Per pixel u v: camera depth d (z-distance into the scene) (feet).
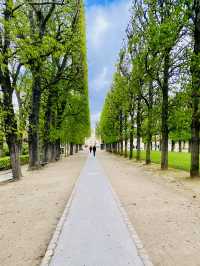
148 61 61.57
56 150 122.83
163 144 64.28
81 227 20.42
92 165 86.38
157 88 71.77
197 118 47.93
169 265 14.46
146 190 38.34
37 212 26.40
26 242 18.19
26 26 52.24
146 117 88.89
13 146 54.08
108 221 22.02
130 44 79.05
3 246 17.53
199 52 46.88
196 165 48.57
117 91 118.52
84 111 126.00
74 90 102.78
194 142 48.49
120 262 14.28
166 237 18.84
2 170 84.23
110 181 47.34
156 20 55.42
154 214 25.12
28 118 72.33
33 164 72.84
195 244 17.51
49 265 13.98
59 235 18.63
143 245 17.35
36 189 40.65
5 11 49.03
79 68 89.86
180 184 43.34
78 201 29.81
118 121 144.56
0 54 46.78
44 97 92.84
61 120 108.37
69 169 73.67
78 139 174.19
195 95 46.96
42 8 69.87
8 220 23.71
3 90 52.44
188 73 51.24
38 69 63.57
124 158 128.77
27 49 48.73
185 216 24.38
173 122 61.16
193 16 47.37
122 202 30.37
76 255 15.24
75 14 76.59
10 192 38.86
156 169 66.74
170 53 58.29
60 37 65.67
